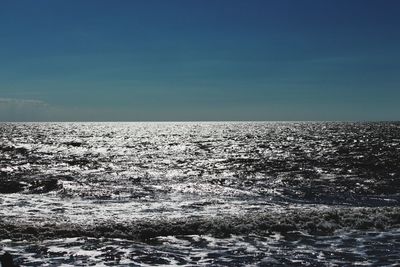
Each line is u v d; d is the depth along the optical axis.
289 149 63.22
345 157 48.53
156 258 11.90
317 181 30.55
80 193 24.78
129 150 64.50
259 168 39.03
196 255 12.27
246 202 22.50
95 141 91.56
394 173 34.62
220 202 22.36
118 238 13.98
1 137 105.19
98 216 18.12
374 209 18.20
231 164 42.91
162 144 80.50
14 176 32.31
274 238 14.28
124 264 11.30
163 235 14.47
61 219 17.19
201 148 68.25
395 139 88.31
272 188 27.42
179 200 22.91
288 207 20.98
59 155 54.19
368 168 38.00
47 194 24.66
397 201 23.30
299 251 12.73
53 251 12.32
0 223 15.05
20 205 20.95
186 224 15.29
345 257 12.10
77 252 12.27
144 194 24.77
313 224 15.77
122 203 21.88
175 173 35.44
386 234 14.87
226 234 14.67
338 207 21.08
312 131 144.88
